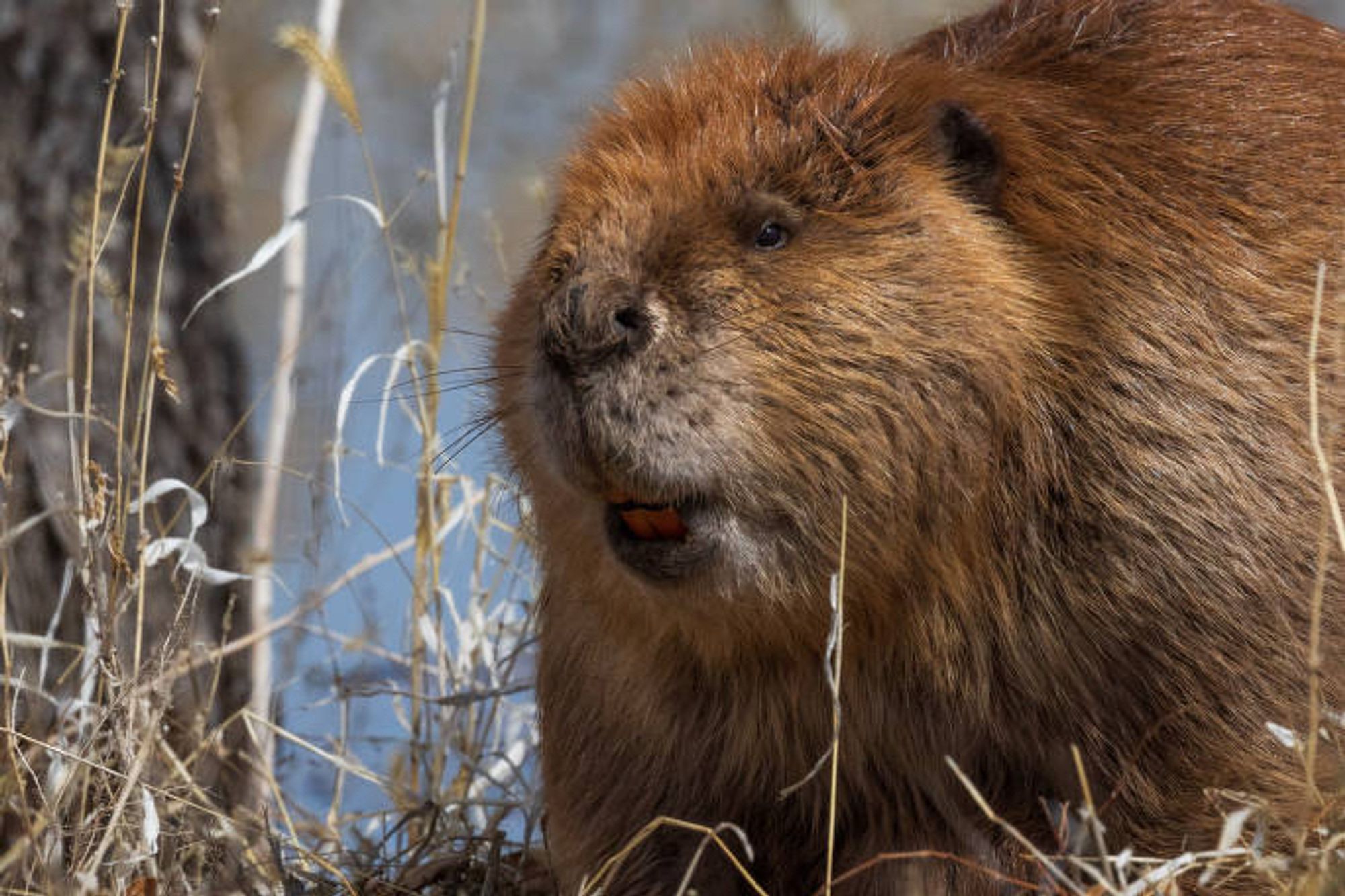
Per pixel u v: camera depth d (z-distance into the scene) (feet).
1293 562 28.58
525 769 40.65
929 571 28.73
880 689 29.40
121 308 35.58
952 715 29.32
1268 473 28.73
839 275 28.04
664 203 28.35
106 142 32.22
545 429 27.37
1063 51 31.86
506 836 34.04
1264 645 28.40
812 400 27.71
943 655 28.96
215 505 42.73
